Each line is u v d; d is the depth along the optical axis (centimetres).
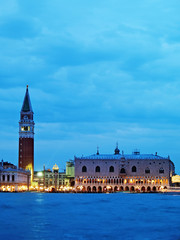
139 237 5500
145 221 7344
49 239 5338
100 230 6156
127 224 6894
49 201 14138
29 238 5422
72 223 7025
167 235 5675
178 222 7181
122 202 13775
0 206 11162
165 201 14475
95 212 9288
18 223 7006
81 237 5497
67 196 19888
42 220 7481
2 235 5669
